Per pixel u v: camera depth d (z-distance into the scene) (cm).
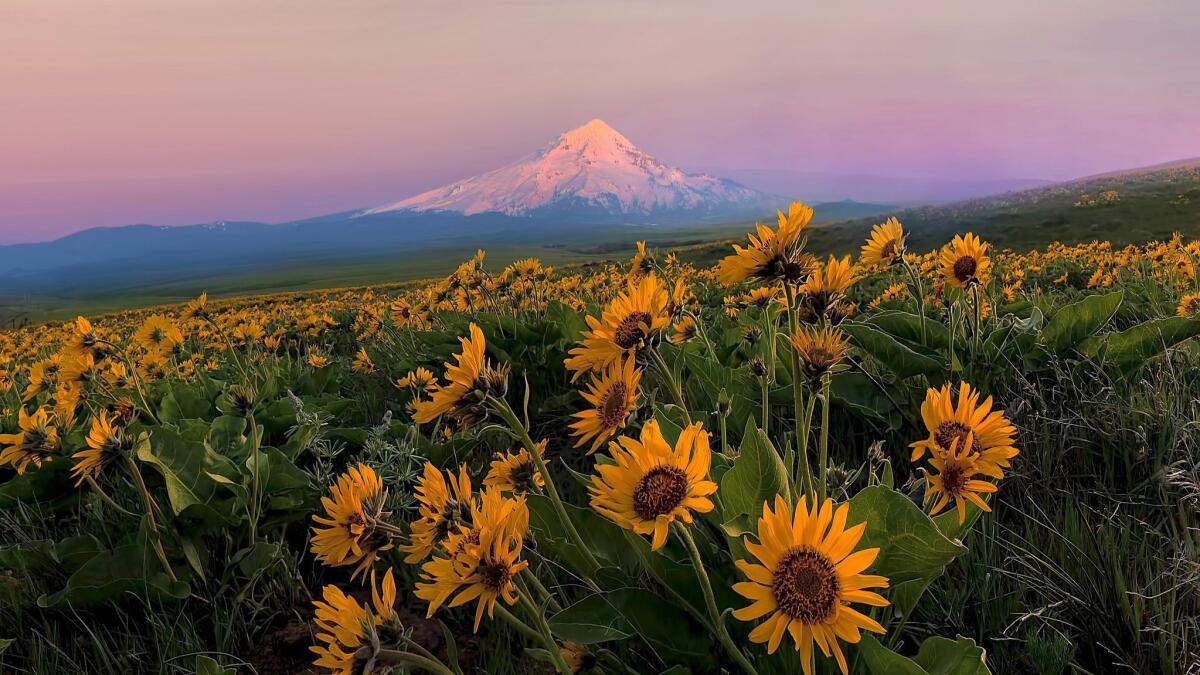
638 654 198
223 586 266
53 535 338
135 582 261
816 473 279
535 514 207
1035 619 202
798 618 114
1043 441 287
